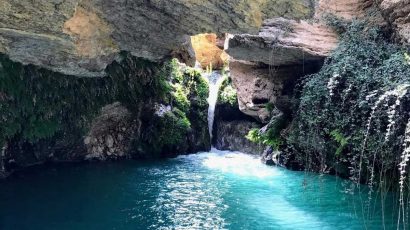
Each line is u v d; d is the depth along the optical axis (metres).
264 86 12.13
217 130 16.03
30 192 9.30
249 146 14.89
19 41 6.52
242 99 12.91
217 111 16.03
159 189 9.99
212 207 8.65
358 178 8.60
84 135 12.26
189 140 15.00
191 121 15.36
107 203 8.78
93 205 8.62
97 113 12.00
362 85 8.62
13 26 5.82
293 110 11.18
